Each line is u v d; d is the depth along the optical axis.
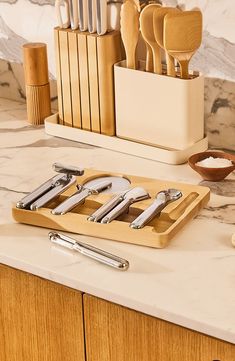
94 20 1.88
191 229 1.57
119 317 1.42
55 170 1.77
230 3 1.78
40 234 1.59
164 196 1.62
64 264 1.48
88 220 1.56
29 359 1.62
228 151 1.93
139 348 1.43
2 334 1.63
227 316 1.31
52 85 2.20
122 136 1.93
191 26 1.73
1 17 2.23
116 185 1.72
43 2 2.12
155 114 1.85
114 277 1.43
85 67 1.92
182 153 1.83
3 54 2.28
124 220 1.60
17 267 1.52
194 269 1.44
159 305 1.35
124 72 1.85
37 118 2.11
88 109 1.96
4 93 2.32
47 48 2.17
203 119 1.88
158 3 1.89
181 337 1.36
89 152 1.94
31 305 1.55
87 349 1.51
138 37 1.92
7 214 1.67
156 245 1.50
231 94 1.87
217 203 1.67
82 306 1.47
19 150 1.97
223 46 1.84
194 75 1.84
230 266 1.45
